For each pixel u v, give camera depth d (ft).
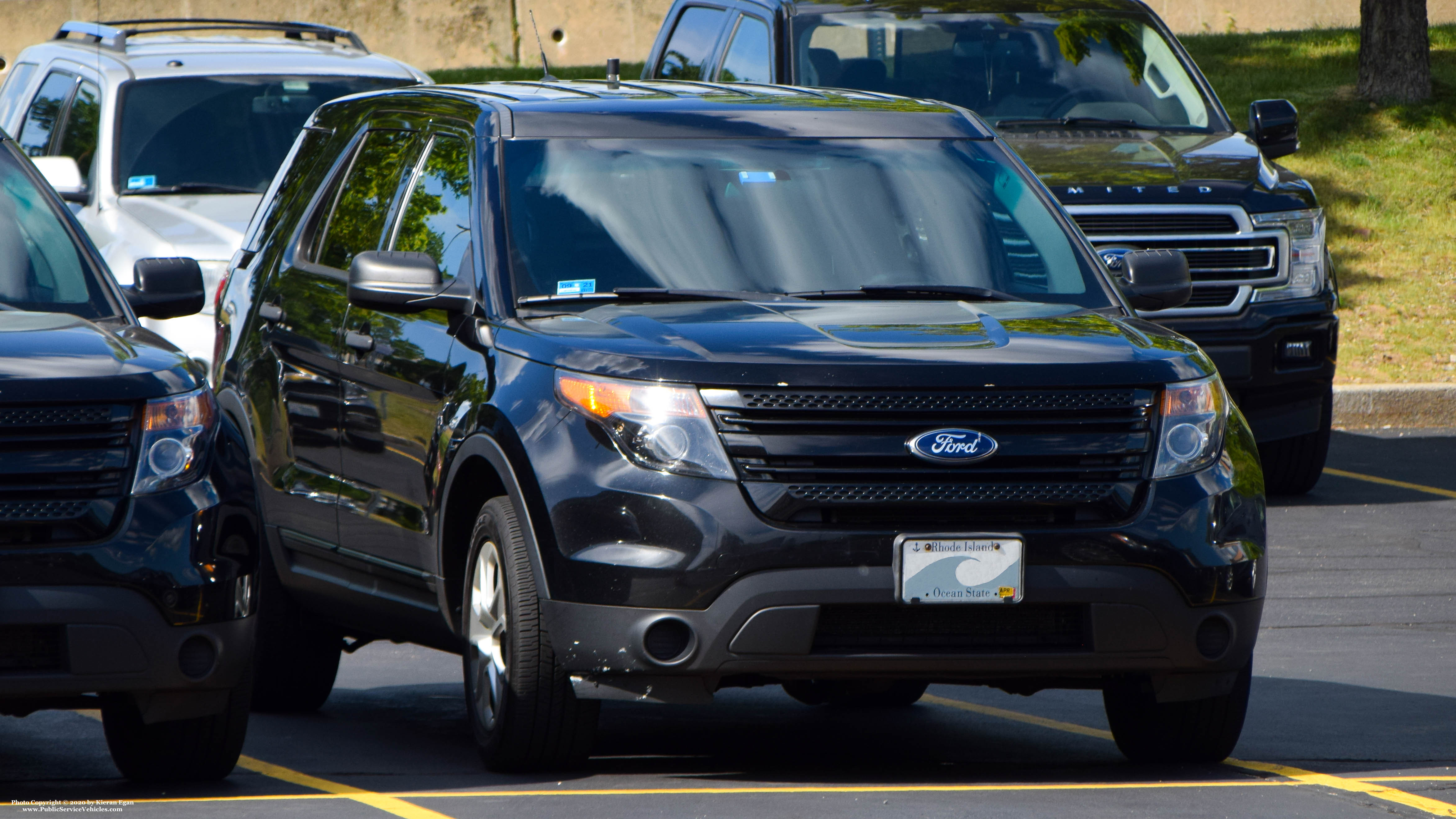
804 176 72.79
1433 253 193.77
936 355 61.41
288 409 78.18
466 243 70.38
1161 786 62.80
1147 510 61.16
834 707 80.84
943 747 71.77
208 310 124.57
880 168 73.87
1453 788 62.54
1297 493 134.92
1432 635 93.86
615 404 60.70
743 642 59.11
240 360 82.43
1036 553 59.93
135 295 70.79
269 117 140.26
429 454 67.56
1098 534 60.34
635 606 59.36
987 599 59.62
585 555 60.03
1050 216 74.43
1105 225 123.44
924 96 128.77
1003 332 64.39
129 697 59.67
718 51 136.36
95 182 135.33
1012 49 132.98
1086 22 136.26
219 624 60.13
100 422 59.26
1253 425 128.36
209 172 136.26
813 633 59.26
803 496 59.36
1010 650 60.64
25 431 58.23
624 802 59.67
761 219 70.90
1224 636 62.18
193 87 140.56
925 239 71.61
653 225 70.13
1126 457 61.57
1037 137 127.65
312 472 76.54
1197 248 125.39
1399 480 140.26
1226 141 132.16
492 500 64.23
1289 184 129.49
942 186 73.82
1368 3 221.66
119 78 139.85
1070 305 70.33
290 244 82.53
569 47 288.92
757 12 132.77
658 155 72.59
